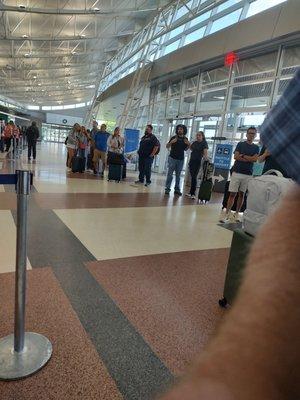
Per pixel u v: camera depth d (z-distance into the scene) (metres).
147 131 7.58
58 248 2.95
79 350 1.59
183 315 1.99
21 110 40.19
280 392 0.22
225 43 7.90
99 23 12.81
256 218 1.82
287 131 0.32
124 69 16.19
